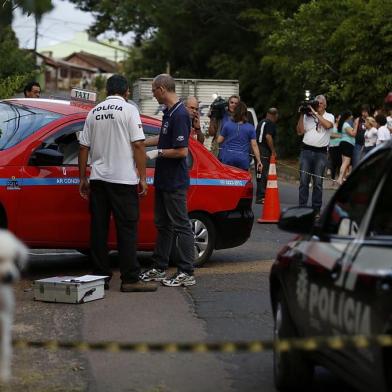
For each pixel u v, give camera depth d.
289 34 33.06
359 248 4.92
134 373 6.48
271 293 6.23
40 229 9.58
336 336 4.84
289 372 5.77
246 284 9.88
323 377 6.36
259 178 18.55
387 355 4.24
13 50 20.86
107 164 9.21
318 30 32.12
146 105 26.22
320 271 5.15
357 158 22.53
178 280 9.66
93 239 9.41
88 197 9.49
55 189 9.62
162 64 47.38
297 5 38.66
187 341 7.32
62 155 9.60
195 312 8.47
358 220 5.15
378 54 29.86
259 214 16.81
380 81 29.58
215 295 9.26
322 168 15.48
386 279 4.34
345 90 30.39
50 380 6.26
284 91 37.56
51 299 8.80
